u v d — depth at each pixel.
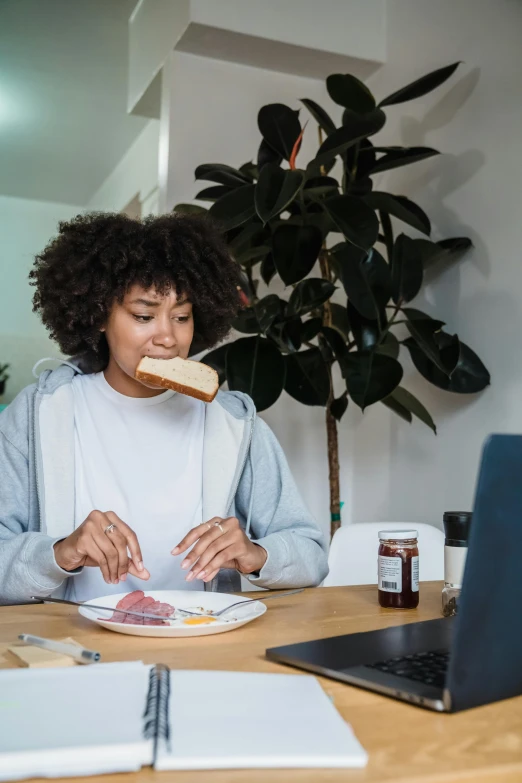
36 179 5.60
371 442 2.98
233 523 1.09
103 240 1.29
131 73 3.51
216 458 1.39
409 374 2.75
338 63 2.98
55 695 0.55
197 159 2.90
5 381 5.81
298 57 2.93
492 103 2.38
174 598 1.05
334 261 2.42
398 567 1.07
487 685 0.60
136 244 1.29
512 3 2.32
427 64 2.71
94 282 1.28
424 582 1.38
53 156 5.14
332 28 2.89
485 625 0.58
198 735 0.49
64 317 1.39
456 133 2.54
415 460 2.71
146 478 1.37
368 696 0.64
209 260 1.42
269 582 1.17
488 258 2.36
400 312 2.79
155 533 1.35
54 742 0.46
